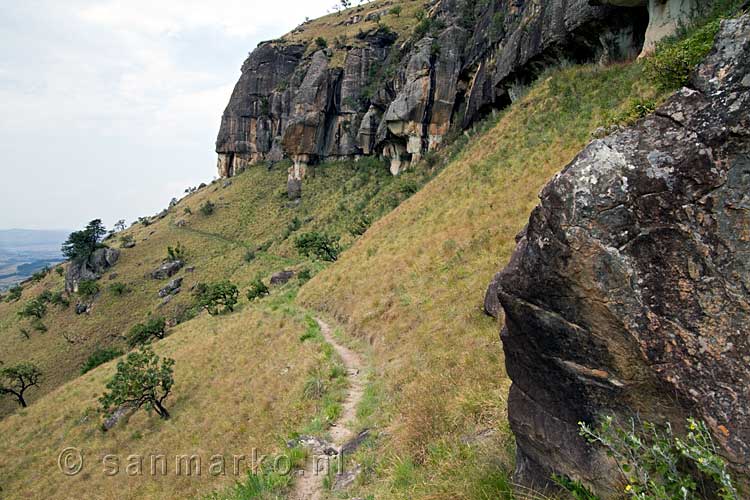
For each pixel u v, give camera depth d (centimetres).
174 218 9319
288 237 6775
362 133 8219
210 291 4266
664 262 209
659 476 207
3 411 4572
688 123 214
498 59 3753
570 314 237
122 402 1873
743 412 181
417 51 6462
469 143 3369
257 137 10919
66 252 7419
